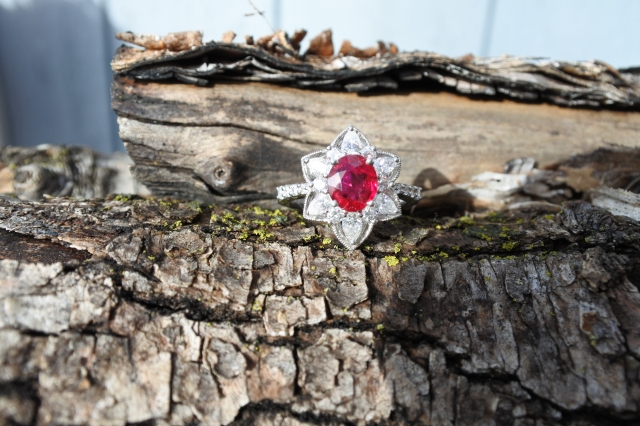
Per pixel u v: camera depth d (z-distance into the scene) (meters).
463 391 0.12
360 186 0.13
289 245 0.13
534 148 0.15
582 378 0.12
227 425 0.12
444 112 0.14
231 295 0.12
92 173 0.16
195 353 0.12
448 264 0.13
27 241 0.12
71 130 0.23
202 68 0.13
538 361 0.12
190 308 0.12
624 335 0.12
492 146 0.14
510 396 0.12
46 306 0.12
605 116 0.15
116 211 0.13
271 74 0.14
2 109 0.22
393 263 0.13
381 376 0.12
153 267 0.12
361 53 0.14
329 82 0.14
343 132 0.13
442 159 0.14
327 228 0.13
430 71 0.14
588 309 0.12
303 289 0.12
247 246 0.13
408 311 0.12
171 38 0.14
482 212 0.14
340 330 0.12
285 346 0.12
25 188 0.15
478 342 0.12
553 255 0.13
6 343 0.11
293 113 0.14
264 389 0.12
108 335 0.12
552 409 0.12
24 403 0.11
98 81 0.22
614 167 0.15
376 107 0.14
